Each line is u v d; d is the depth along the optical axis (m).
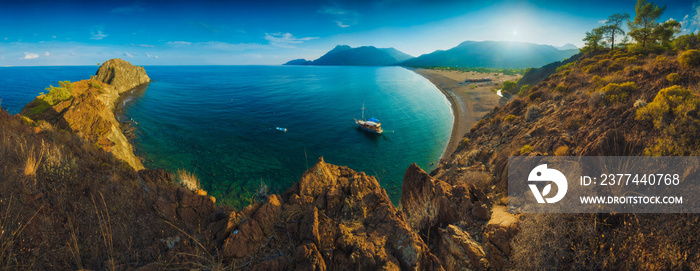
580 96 21.97
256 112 94.88
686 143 7.85
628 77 21.00
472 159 20.28
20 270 3.07
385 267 3.86
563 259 4.97
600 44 62.12
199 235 4.44
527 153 13.73
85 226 3.88
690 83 13.72
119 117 73.44
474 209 7.17
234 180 39.16
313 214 4.50
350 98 126.88
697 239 4.29
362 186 6.32
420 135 63.62
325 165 7.53
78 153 6.87
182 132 63.41
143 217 4.45
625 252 4.64
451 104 94.25
